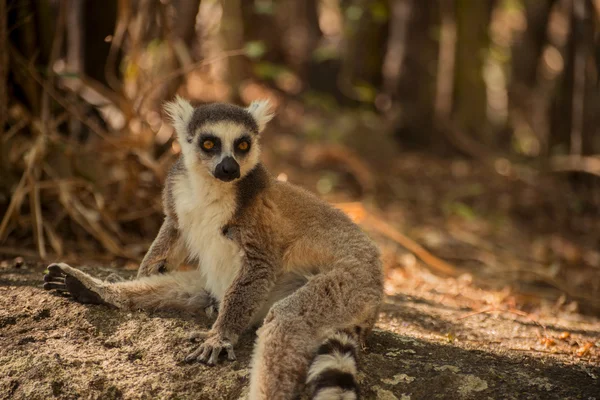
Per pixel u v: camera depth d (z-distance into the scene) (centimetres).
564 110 1608
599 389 545
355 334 562
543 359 603
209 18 1441
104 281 623
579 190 1497
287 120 1806
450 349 607
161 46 1117
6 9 886
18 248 843
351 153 1529
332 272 580
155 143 1013
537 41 2089
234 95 1603
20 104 962
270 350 525
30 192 857
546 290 1017
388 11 1803
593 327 764
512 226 1332
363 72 1881
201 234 612
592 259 1203
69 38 1070
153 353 561
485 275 1048
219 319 570
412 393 529
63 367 536
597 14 1538
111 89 1076
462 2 1686
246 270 585
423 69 1741
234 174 586
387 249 1092
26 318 591
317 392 495
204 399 523
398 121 1764
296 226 613
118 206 937
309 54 1995
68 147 918
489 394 529
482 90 1741
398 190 1427
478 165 1627
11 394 522
